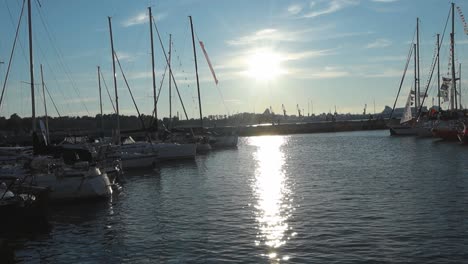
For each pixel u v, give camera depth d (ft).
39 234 61.82
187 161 166.81
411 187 87.66
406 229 57.57
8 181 68.59
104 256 51.78
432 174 104.83
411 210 67.62
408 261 46.47
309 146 240.32
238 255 49.88
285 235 56.80
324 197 80.69
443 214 64.54
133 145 150.71
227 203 78.28
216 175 120.78
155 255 51.24
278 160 162.71
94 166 87.97
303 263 46.75
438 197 76.54
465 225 58.49
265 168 135.85
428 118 272.31
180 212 72.38
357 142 254.47
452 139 214.90
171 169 139.95
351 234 56.18
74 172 82.23
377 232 56.70
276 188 93.50
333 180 102.01
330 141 279.49
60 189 81.10
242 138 376.27
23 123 269.85
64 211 76.23
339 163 142.00
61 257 52.01
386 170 117.50
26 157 97.19
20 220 62.49
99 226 65.21
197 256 50.16
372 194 81.76
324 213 67.82
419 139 249.55
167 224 64.69
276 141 308.60
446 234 54.90
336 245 52.03
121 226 64.80
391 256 47.93
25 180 79.20
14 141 205.46
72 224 66.95
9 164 97.76
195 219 67.00
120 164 113.29
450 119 236.02
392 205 71.61
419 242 52.24
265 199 81.00
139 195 90.58
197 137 212.84
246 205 76.02
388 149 191.93
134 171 135.23
